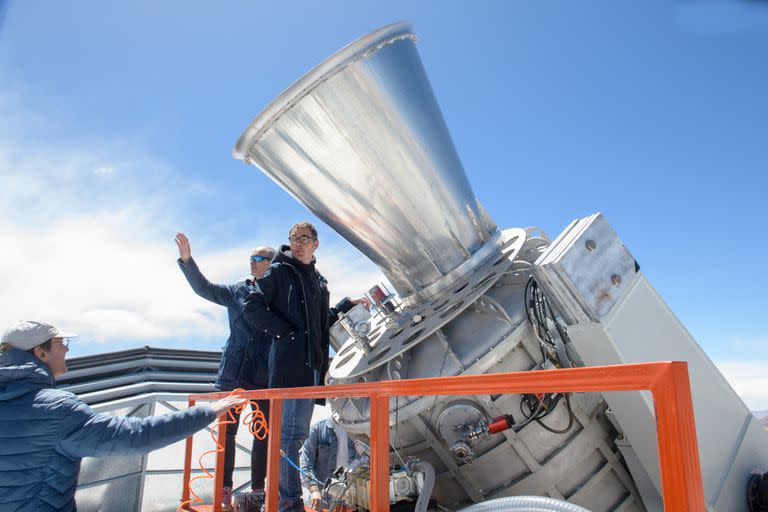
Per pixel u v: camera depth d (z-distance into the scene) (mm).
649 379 1156
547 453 3240
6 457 2344
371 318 4629
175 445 8281
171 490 8016
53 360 2748
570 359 3361
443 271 3791
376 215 3617
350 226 3766
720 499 2502
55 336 2730
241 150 3607
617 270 2793
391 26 3340
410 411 3295
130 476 7785
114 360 9984
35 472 2375
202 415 2641
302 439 3715
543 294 3156
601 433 3385
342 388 2223
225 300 5312
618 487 3418
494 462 3262
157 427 2490
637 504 3404
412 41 3605
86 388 8906
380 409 2035
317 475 5254
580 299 2613
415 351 3582
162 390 8883
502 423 3018
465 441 3146
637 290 2818
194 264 5195
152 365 10180
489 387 1511
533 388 1399
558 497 3223
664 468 1107
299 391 2551
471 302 3365
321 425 5492
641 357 2650
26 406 2400
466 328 3451
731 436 2717
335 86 3172
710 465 2557
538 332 3234
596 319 2615
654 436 2646
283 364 3814
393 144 3377
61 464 2441
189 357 10750
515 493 3219
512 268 3604
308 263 4086
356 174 3438
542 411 3193
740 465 2664
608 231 2871
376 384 2025
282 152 3479
